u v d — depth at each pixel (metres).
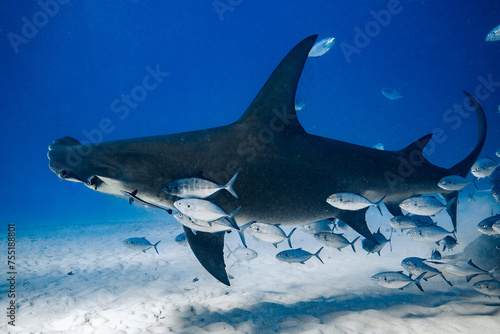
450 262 4.10
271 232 3.60
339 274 7.04
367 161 4.05
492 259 5.84
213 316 4.23
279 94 3.51
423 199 4.24
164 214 23.16
